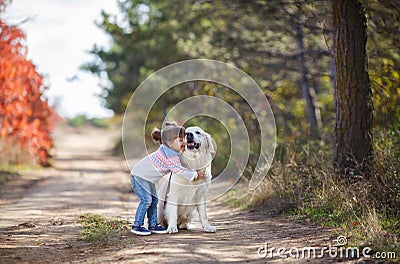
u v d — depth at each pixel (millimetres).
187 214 9359
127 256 7191
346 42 11195
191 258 6980
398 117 13719
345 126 11266
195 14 20219
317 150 13836
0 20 16297
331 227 9070
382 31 14000
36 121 21547
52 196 15664
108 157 38656
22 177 21078
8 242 8672
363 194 9711
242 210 12594
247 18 18344
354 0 11164
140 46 31250
